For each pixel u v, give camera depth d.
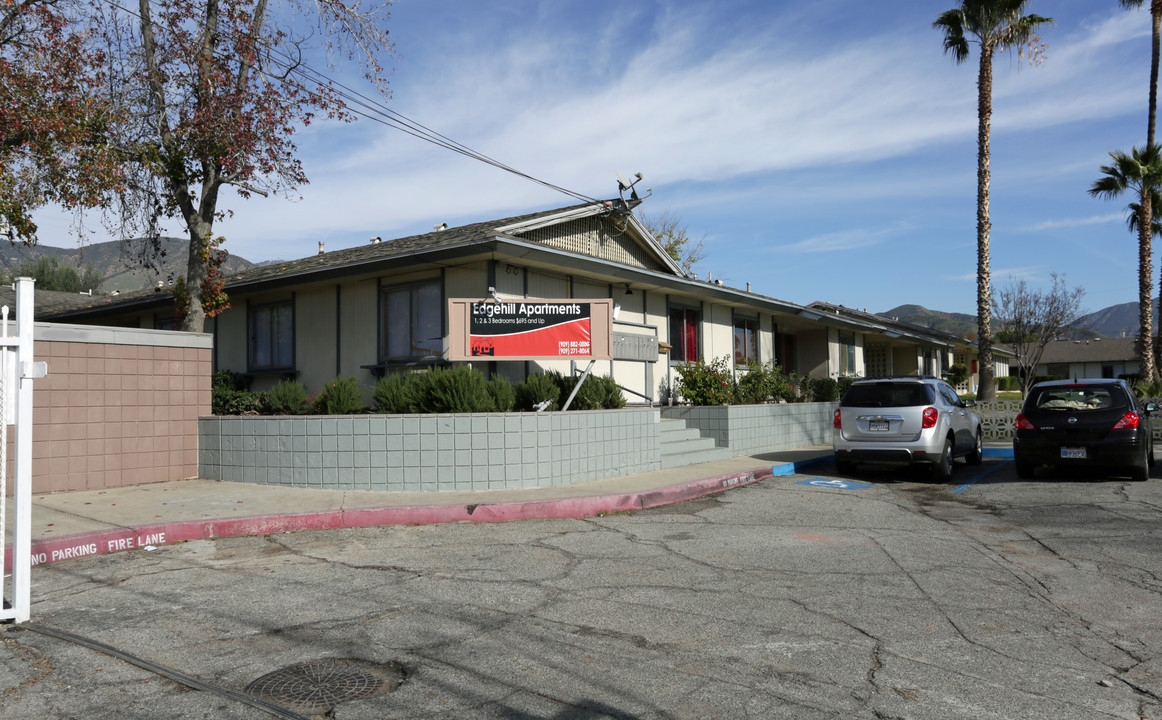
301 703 3.89
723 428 15.38
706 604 5.63
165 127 13.48
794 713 3.78
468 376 10.91
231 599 5.75
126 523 8.02
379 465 10.28
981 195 22.94
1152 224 28.81
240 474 10.99
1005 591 6.02
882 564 6.90
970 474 13.43
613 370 15.41
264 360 16.48
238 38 13.13
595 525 8.81
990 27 22.22
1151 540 7.84
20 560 5.16
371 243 18.78
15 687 4.09
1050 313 33.09
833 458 15.88
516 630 5.04
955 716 3.76
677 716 3.75
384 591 5.97
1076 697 4.00
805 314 22.19
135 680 4.19
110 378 10.52
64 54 12.48
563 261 13.29
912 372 33.97
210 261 14.44
